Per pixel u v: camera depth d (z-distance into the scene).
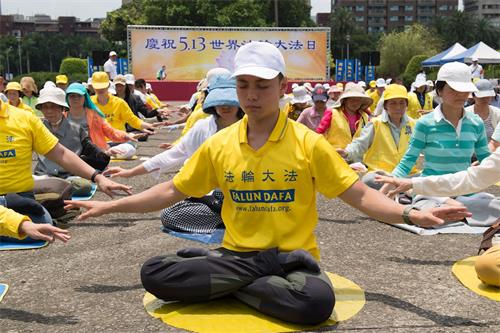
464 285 3.88
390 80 16.44
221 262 3.34
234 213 3.38
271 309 3.25
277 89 3.19
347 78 33.44
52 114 6.54
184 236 5.07
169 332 3.13
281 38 31.19
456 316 3.37
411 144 5.42
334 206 6.39
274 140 3.25
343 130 7.48
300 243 3.33
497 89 14.03
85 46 114.75
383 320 3.30
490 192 7.18
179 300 3.43
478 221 5.41
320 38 31.31
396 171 5.43
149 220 5.69
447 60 23.83
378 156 6.31
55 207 5.55
